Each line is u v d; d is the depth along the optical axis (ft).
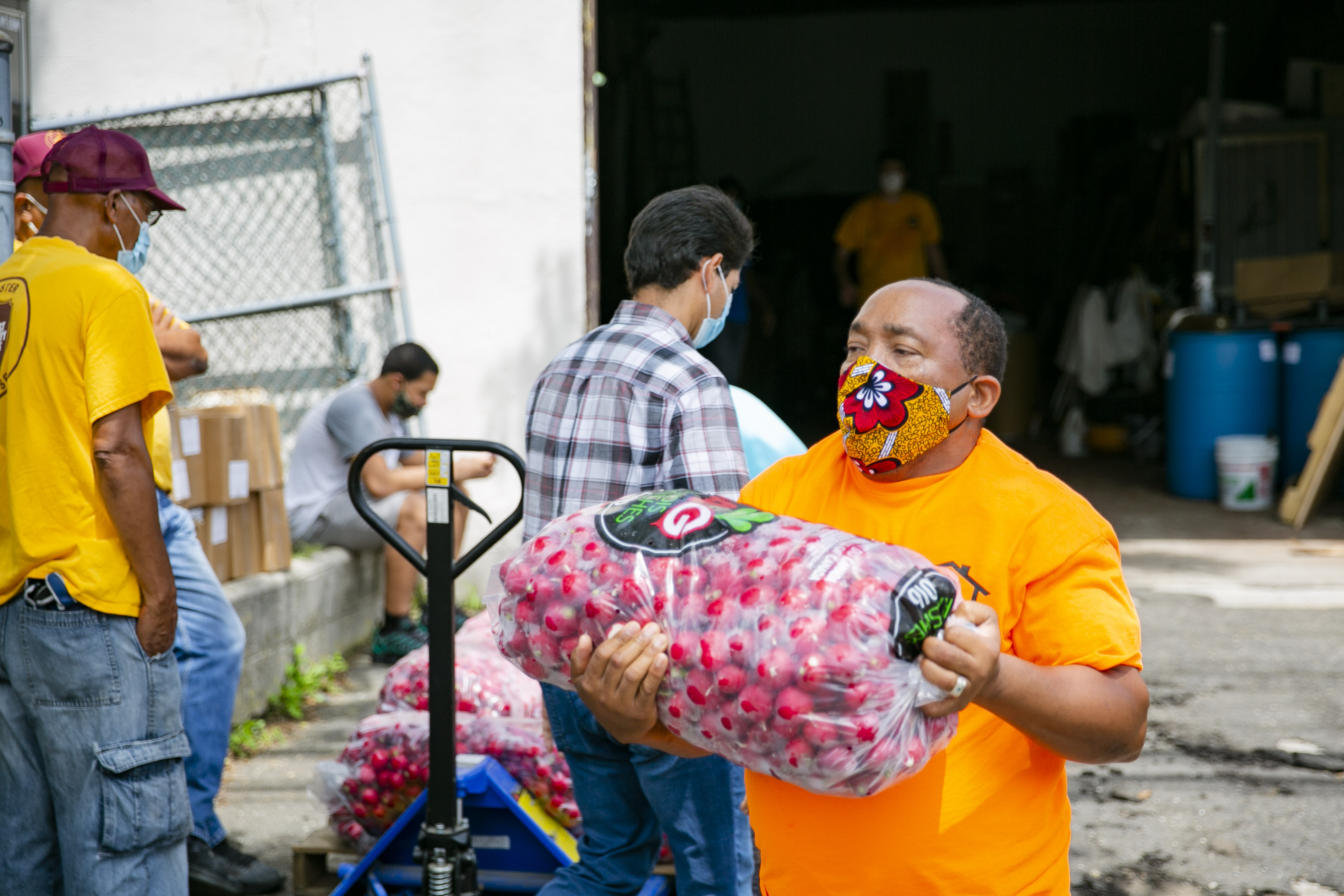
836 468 5.42
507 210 18.76
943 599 4.32
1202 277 30.04
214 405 17.04
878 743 4.25
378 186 18.75
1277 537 24.16
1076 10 46.32
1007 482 4.96
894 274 34.42
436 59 18.61
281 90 18.01
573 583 4.89
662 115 47.91
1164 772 12.51
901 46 47.16
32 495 7.18
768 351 45.37
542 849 9.39
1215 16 45.70
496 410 18.94
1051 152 46.96
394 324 18.88
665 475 7.02
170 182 18.80
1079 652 4.62
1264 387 27.45
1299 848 10.71
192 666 9.96
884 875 4.82
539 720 10.21
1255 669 15.94
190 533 10.21
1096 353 34.91
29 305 7.22
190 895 9.90
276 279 18.90
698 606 4.60
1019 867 4.85
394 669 11.02
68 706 7.28
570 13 18.48
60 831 7.47
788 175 47.96
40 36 18.38
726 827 7.28
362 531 16.60
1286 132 32.35
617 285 42.98
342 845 9.75
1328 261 32.22
